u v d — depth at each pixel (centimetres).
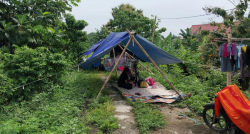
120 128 470
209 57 1111
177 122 516
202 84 871
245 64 504
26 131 411
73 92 737
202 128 479
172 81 951
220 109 433
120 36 755
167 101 679
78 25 1445
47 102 596
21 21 1080
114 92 816
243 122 370
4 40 1126
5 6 1173
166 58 853
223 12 941
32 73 660
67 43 1434
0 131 375
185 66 1239
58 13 1452
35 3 1314
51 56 711
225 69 551
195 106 605
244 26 912
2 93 561
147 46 820
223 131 435
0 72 597
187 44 1919
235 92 428
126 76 873
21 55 679
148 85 907
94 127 472
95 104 616
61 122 466
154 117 517
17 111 518
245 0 902
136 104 630
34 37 1129
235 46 520
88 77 1096
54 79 729
